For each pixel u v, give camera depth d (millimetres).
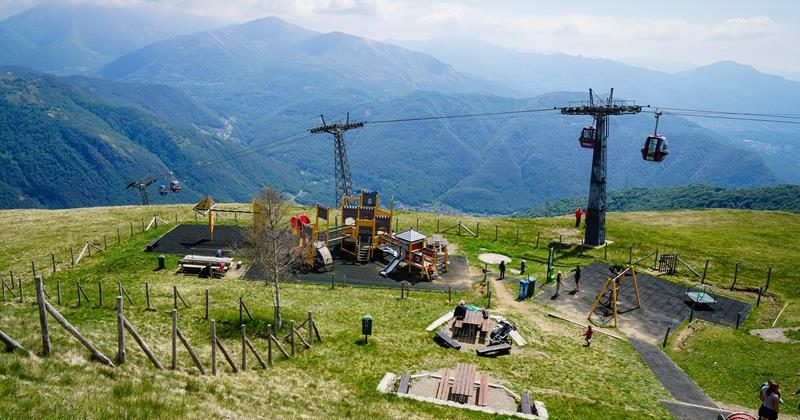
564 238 63969
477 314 37594
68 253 53188
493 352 33250
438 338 35531
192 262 48781
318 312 39781
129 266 49719
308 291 44969
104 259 51656
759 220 78500
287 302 41781
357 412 23062
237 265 50500
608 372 32250
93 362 20375
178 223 64562
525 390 28266
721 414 26547
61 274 47719
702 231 70938
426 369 30516
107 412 16078
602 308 43875
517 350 34406
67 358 19938
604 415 25984
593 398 28312
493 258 55781
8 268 49094
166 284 44969
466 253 57531
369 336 35188
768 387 23453
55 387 17047
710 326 40938
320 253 50562
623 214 85250
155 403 17844
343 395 25609
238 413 19531
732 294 47938
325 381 27578
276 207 40094
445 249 51781
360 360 31188
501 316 40031
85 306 38594
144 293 42094
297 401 23422
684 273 53094
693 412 27641
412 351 33156
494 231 66188
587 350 35594
